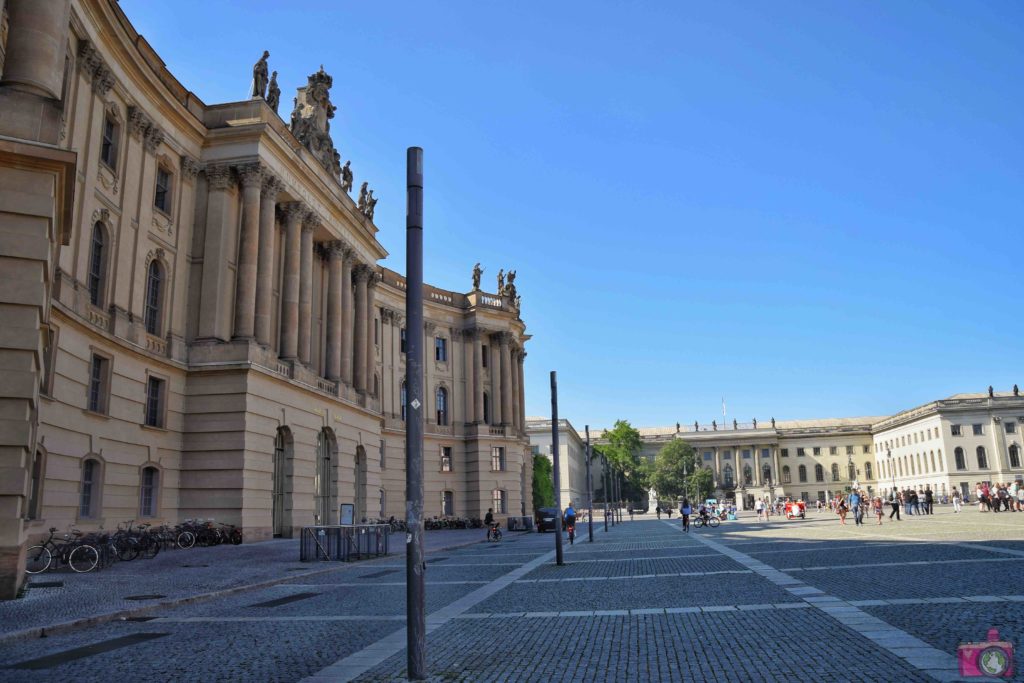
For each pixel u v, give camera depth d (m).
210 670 10.40
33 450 17.81
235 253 42.16
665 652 10.48
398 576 23.91
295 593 19.75
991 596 13.95
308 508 44.72
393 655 11.11
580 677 9.28
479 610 15.64
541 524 64.19
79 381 30.62
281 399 42.19
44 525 28.03
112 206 34.12
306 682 9.53
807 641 10.72
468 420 81.88
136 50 35.09
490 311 84.19
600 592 17.92
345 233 54.53
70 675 10.23
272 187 43.06
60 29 18.44
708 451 196.88
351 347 55.34
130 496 34.41
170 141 39.44
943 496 125.50
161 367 37.34
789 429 198.62
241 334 40.09
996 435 134.88
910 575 18.05
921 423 150.12
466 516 79.62
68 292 29.75
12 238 16.59
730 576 20.09
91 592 18.73
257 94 43.72
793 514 82.62
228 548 34.84
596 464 194.88
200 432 38.69
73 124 30.69
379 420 58.12
